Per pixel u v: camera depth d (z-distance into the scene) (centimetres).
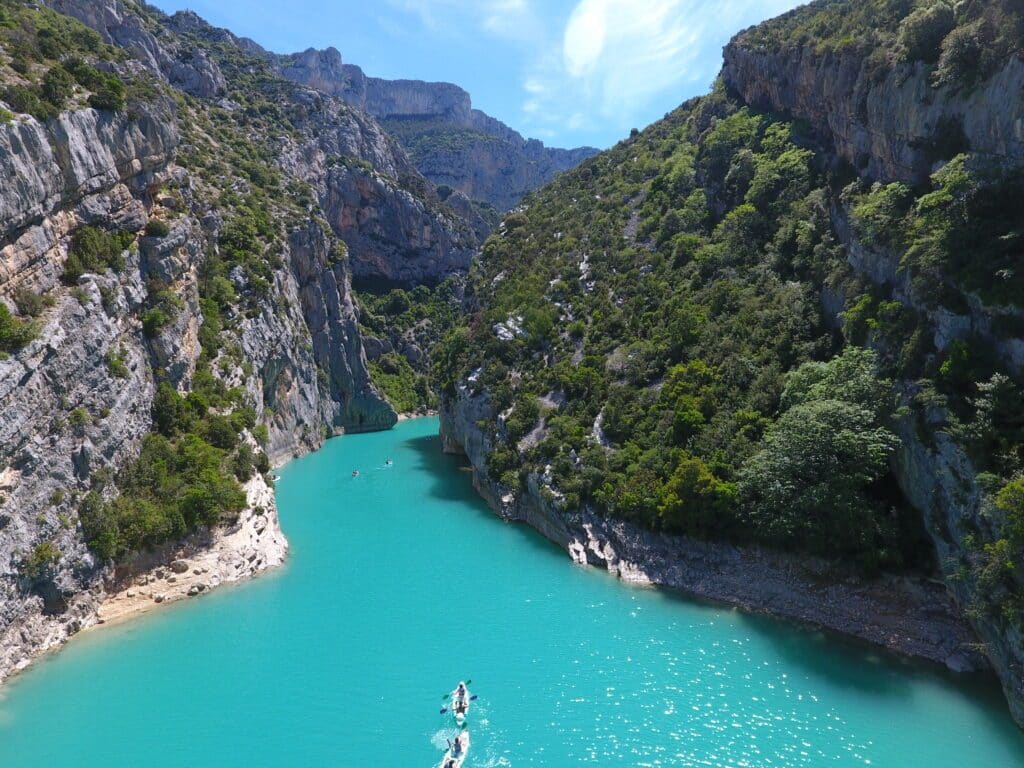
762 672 3662
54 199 4722
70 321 4547
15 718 3297
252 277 8375
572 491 5559
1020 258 3641
